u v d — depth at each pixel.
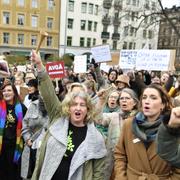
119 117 3.90
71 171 3.04
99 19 57.94
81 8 56.09
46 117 4.89
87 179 3.09
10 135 4.98
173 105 2.99
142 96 3.04
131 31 59.09
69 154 3.10
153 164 2.86
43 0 52.56
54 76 7.67
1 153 4.98
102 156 3.18
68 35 55.44
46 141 3.21
